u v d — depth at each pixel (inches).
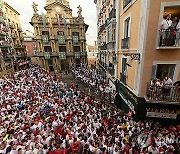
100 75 1022.4
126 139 309.3
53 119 387.5
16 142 285.4
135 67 380.8
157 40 318.7
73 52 1584.6
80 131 329.1
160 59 332.8
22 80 837.8
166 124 363.9
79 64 1659.7
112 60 654.5
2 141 280.2
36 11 1412.4
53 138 308.7
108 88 665.6
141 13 328.8
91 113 431.2
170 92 329.1
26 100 523.2
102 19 960.3
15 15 1584.6
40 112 437.7
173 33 309.0
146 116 363.9
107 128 360.8
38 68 1398.9
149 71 343.9
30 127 344.5
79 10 1492.4
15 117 388.5
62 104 506.3
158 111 352.2
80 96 610.5
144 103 362.0
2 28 1228.5
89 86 869.8
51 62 1565.0
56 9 1449.3
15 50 1524.4
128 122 379.6
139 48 348.2
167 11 329.1
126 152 274.5
